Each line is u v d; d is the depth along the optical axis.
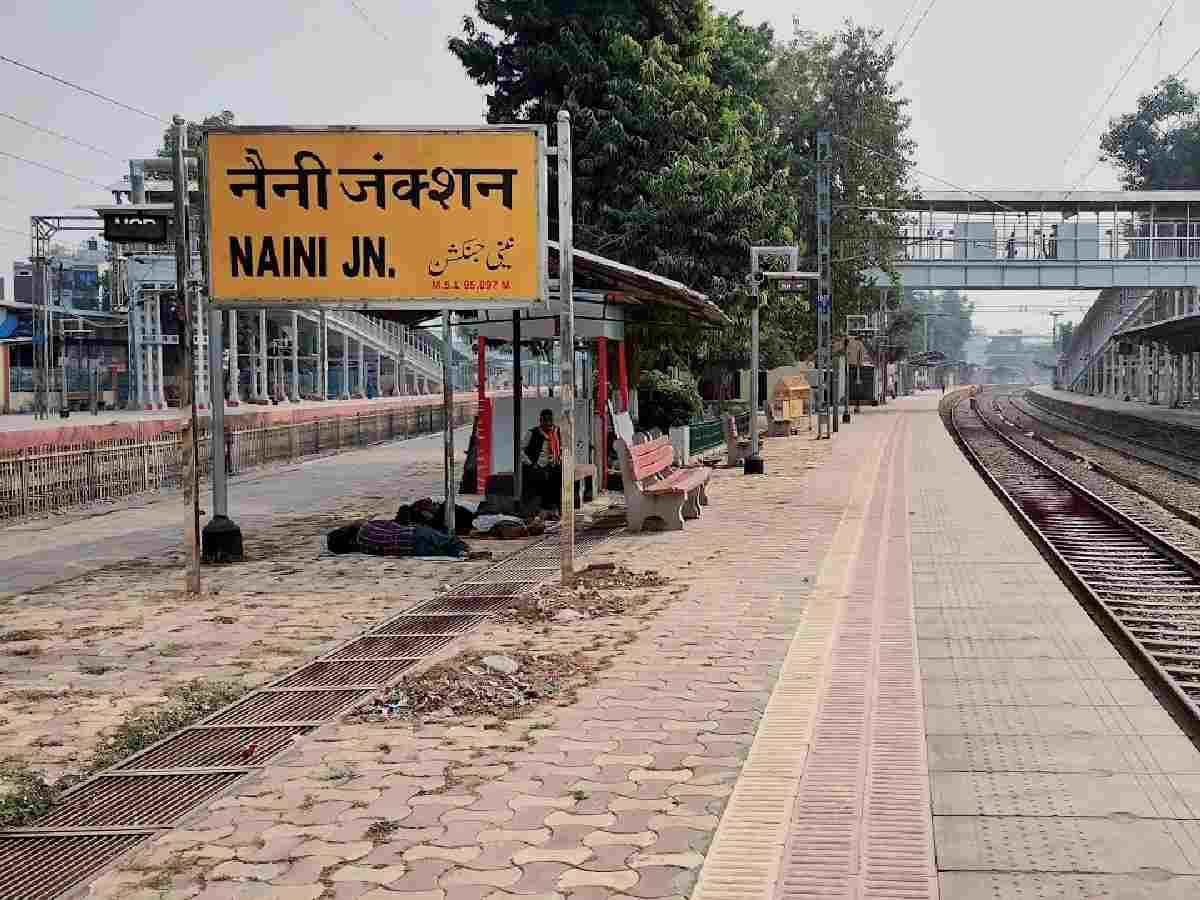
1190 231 58.53
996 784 4.93
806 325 45.03
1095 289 55.78
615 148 24.33
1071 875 4.03
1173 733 5.63
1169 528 14.96
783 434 33.97
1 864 4.39
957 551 11.42
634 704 6.21
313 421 25.58
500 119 25.52
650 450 14.11
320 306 10.03
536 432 15.41
